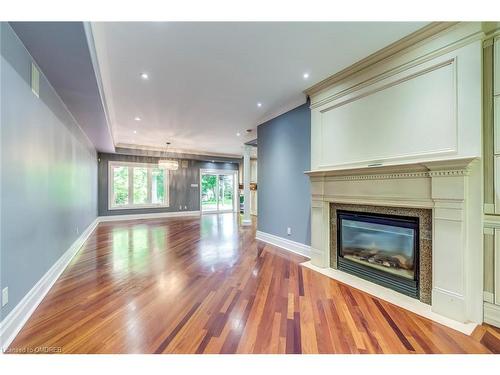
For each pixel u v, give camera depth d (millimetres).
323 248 3361
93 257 3863
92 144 6273
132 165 8555
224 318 2068
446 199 2102
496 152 1953
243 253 4117
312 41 2393
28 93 2154
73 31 1829
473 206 2008
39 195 2439
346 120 3117
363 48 2521
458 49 2088
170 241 5031
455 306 2041
